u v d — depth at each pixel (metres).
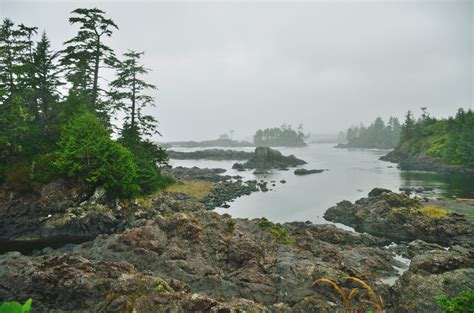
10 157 32.78
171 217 24.25
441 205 40.97
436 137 116.50
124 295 13.77
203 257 21.25
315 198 50.59
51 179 31.80
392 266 22.75
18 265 17.17
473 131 88.88
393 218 33.62
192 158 144.62
